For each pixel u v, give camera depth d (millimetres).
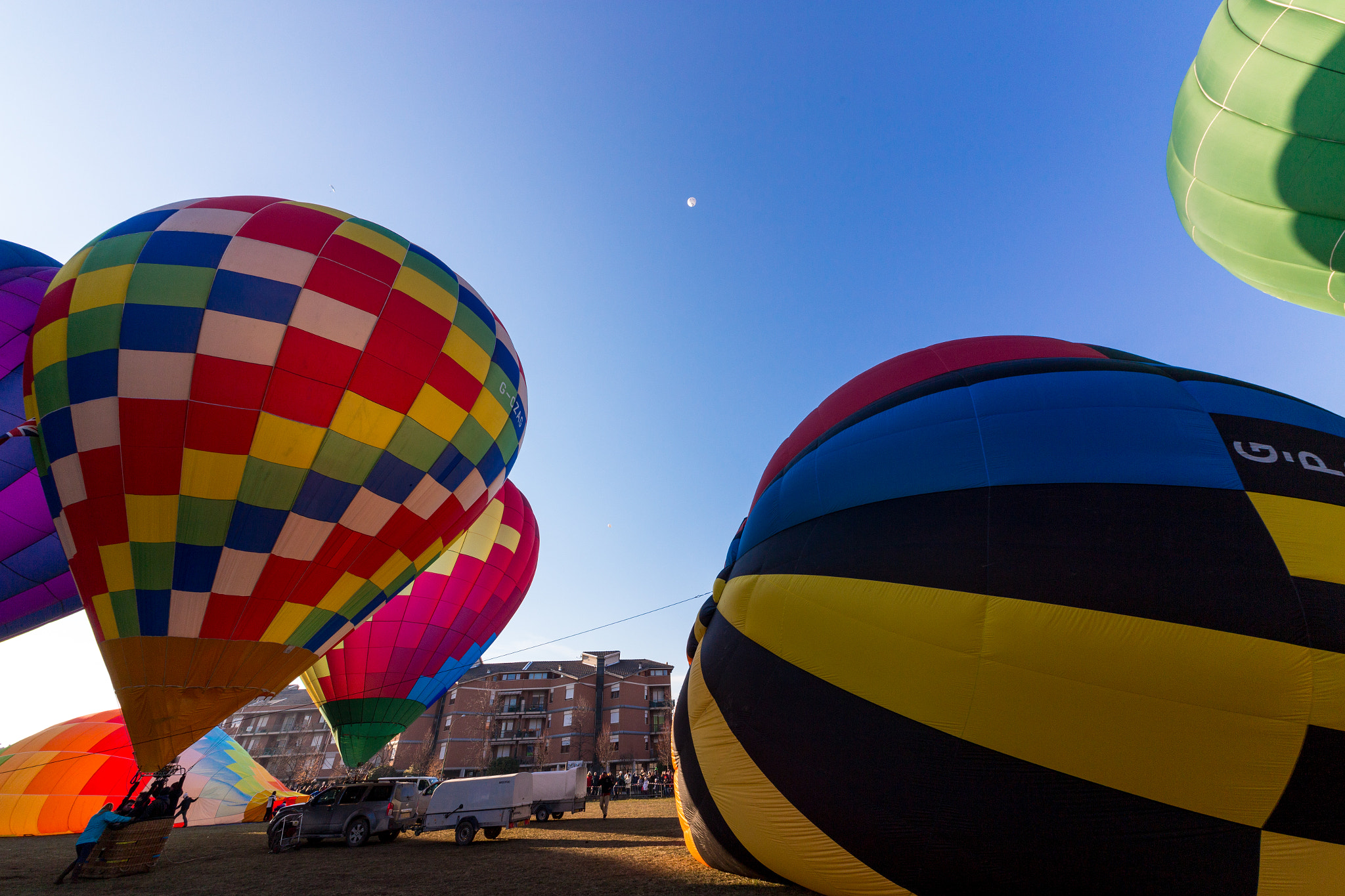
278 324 10906
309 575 10930
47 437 10438
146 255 10945
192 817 18891
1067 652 4352
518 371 15203
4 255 14312
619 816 20344
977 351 7469
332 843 13211
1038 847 4129
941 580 5000
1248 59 9844
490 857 10188
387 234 13375
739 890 6391
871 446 6297
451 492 12953
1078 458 5168
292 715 61969
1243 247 11953
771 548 6645
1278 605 4188
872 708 4938
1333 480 4758
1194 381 5758
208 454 10180
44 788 16453
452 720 55938
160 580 9930
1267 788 3922
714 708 6430
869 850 4719
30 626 13961
